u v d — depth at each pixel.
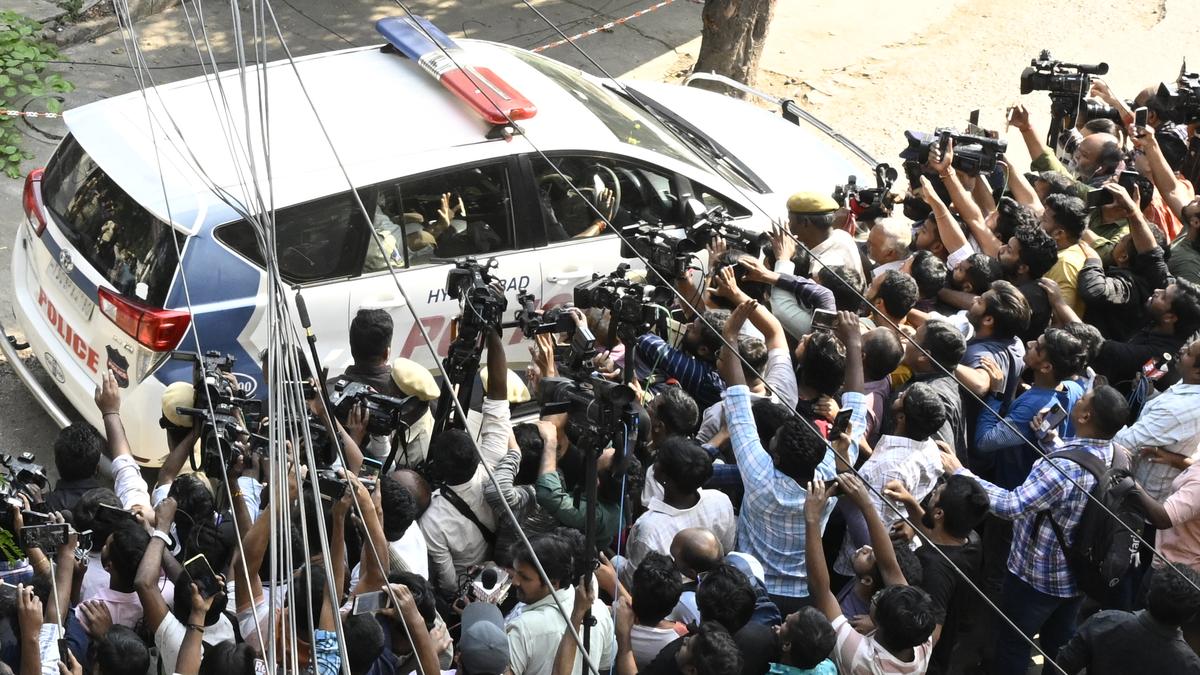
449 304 6.43
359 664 3.77
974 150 6.71
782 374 5.31
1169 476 5.37
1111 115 8.08
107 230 6.02
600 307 4.75
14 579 4.42
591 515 3.87
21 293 6.57
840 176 7.91
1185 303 5.89
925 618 4.16
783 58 11.52
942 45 12.03
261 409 5.00
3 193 8.59
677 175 7.00
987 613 5.36
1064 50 12.13
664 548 4.72
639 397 5.18
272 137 6.24
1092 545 4.96
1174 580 4.29
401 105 6.58
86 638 4.31
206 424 4.61
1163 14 12.90
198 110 6.38
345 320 6.20
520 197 6.52
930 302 6.24
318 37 10.78
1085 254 6.53
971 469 5.71
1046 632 5.46
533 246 6.61
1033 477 5.05
